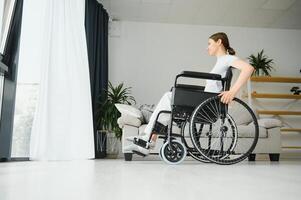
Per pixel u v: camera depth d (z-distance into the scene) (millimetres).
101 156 4016
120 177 1242
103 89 4277
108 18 4734
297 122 4906
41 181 1052
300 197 782
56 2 2941
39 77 2836
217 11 4566
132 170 1650
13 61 2629
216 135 2262
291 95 4703
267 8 4465
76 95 3076
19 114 2912
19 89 2928
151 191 855
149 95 4793
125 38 4895
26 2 2928
